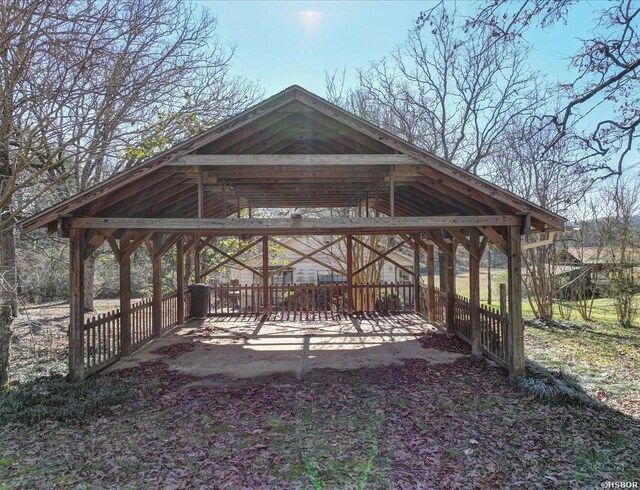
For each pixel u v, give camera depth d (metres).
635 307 12.96
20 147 7.25
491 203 6.92
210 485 3.73
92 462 4.17
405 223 6.62
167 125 10.00
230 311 14.38
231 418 5.32
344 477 3.87
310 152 7.73
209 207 11.48
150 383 6.76
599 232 13.60
